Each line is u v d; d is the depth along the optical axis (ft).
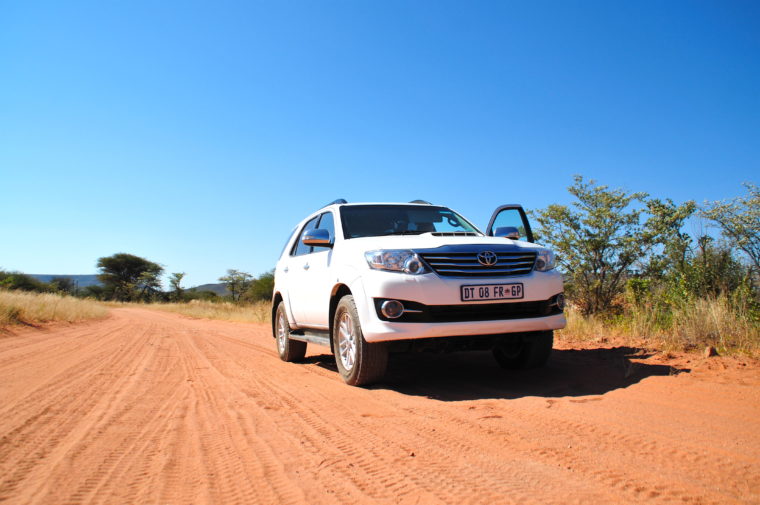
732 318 18.72
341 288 17.04
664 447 8.74
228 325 54.44
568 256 32.42
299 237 23.24
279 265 24.71
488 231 19.93
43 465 9.10
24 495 7.72
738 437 9.11
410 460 8.67
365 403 13.33
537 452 8.77
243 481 8.04
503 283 14.60
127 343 32.68
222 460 9.10
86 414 12.98
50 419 12.51
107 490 7.83
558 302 15.47
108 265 227.61
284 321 23.20
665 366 15.28
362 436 10.27
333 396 14.39
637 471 7.70
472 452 8.93
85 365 22.16
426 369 18.51
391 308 14.17
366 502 7.03
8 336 37.37
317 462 8.80
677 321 20.52
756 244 24.17
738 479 7.27
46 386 17.08
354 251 16.03
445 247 14.70
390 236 16.60
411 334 14.01
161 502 7.34
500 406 12.29
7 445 10.37
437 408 12.42
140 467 8.84
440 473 7.98
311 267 19.76
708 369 14.35
